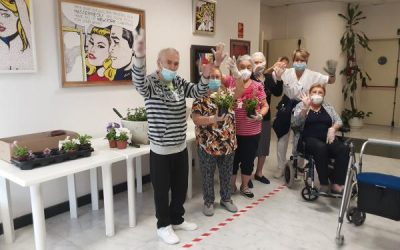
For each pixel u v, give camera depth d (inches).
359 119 283.1
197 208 119.0
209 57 89.0
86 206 121.5
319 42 270.2
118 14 121.1
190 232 101.4
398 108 285.0
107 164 91.4
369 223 108.0
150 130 88.1
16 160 81.7
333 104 279.6
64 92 110.0
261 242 96.2
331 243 95.9
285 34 288.0
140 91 82.0
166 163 89.7
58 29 104.8
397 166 169.3
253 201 125.3
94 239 97.3
